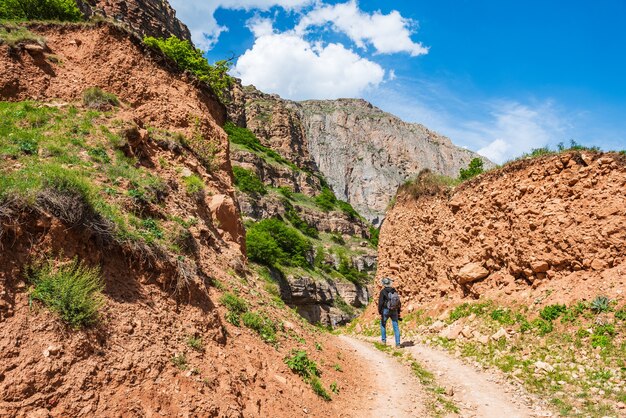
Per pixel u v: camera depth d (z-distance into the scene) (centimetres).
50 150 851
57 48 1352
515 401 827
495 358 1084
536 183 1362
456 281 1594
